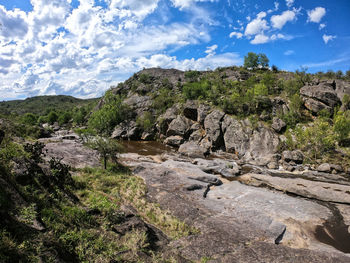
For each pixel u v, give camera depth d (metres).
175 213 16.70
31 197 9.52
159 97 81.00
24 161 12.06
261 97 54.91
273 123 47.78
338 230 16.50
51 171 15.02
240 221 16.05
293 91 59.56
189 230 14.11
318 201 22.34
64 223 9.26
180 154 45.66
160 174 26.27
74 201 12.89
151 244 10.81
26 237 6.65
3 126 24.25
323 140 36.81
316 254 10.37
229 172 32.28
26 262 5.80
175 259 9.54
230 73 110.81
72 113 122.12
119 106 80.75
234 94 56.47
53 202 10.72
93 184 19.86
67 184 16.03
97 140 27.20
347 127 37.91
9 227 6.54
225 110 54.91
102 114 76.00
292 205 20.05
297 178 30.14
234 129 49.56
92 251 8.25
